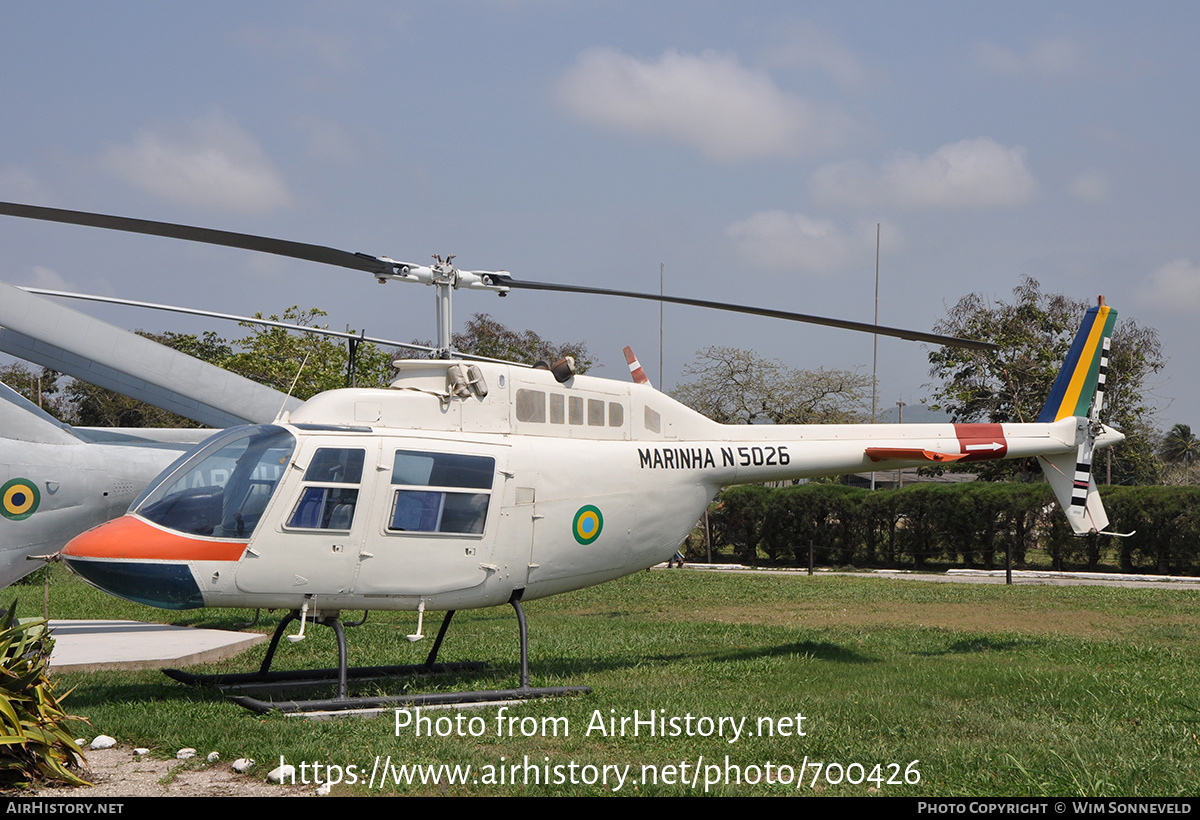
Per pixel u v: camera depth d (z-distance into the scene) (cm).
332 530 775
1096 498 1170
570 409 916
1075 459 1174
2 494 1124
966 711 754
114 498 1205
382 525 791
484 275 891
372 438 797
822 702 785
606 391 946
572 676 928
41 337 1177
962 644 1160
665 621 1434
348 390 826
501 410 871
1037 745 652
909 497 2848
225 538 753
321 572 777
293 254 816
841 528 2986
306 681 878
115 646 1066
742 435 1030
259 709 735
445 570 818
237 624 1335
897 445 1088
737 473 1016
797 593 1881
